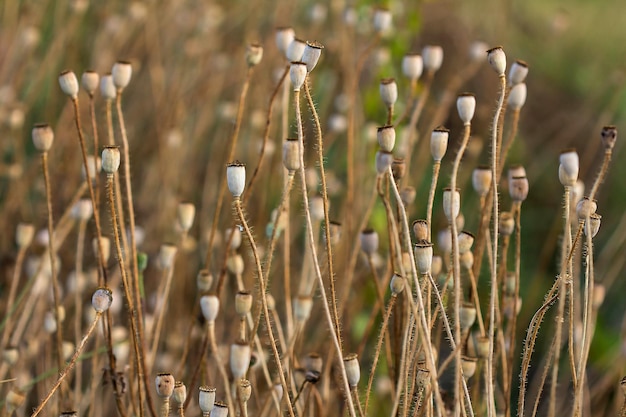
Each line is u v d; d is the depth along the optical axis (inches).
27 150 126.6
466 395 99.7
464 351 102.7
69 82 102.1
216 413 99.3
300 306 102.7
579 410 100.3
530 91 172.6
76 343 105.5
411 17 117.0
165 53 138.9
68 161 115.8
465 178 122.0
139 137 129.3
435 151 99.7
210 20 130.6
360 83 127.8
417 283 98.5
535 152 157.5
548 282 127.6
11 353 104.4
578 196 104.3
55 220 115.1
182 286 112.7
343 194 116.0
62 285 114.2
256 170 103.3
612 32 191.5
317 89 127.5
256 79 124.5
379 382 109.1
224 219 115.8
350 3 124.8
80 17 131.0
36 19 126.9
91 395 104.3
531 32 185.0
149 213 117.3
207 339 103.2
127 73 102.7
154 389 107.8
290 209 115.6
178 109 120.6
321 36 138.3
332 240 104.4
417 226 100.0
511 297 103.7
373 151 113.5
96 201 104.0
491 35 168.4
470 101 99.4
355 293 110.3
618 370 109.7
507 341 105.0
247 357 99.9
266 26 145.7
